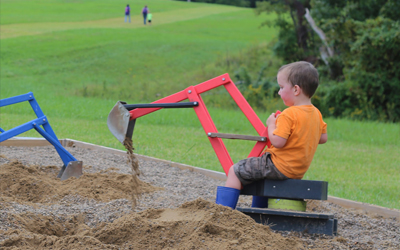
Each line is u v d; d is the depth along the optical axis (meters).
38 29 42.34
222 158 3.81
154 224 3.07
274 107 22.19
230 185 3.52
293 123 3.34
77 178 5.07
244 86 26.36
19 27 42.97
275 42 33.12
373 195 6.04
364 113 21.81
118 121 3.72
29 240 2.86
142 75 31.00
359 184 6.91
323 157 9.76
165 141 9.61
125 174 5.34
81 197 4.21
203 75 31.02
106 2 66.62
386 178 7.62
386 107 22.58
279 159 3.40
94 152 7.16
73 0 65.69
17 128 4.70
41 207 3.78
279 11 29.38
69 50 35.28
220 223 3.05
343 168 8.45
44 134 5.00
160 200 4.40
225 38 44.09
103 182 4.77
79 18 51.66
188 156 7.86
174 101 3.98
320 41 28.75
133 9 62.19
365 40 21.44
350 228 3.97
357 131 15.04
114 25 48.38
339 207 4.89
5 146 7.03
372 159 9.83
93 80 28.80
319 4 25.84
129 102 23.12
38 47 35.34
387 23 21.94
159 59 35.09
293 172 3.39
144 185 5.06
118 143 8.47
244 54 35.78
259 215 3.45
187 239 2.88
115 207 3.88
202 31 47.69
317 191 3.34
